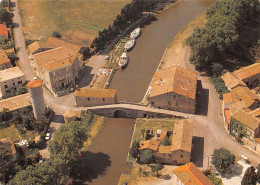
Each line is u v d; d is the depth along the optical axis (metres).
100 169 155.12
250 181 132.38
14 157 154.00
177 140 152.50
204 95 195.50
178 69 194.38
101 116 187.75
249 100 176.88
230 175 143.50
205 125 172.12
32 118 174.38
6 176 144.00
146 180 145.75
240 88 185.12
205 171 144.12
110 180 149.50
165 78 189.50
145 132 166.62
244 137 159.25
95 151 165.50
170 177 145.75
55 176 136.75
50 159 142.50
